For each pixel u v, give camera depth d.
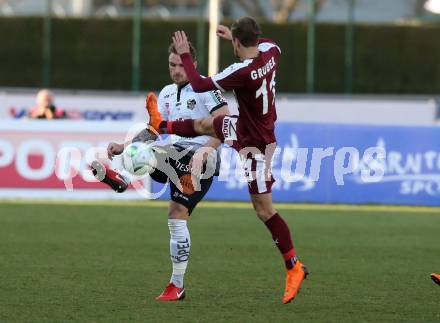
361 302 19.19
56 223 31.73
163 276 21.95
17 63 75.50
